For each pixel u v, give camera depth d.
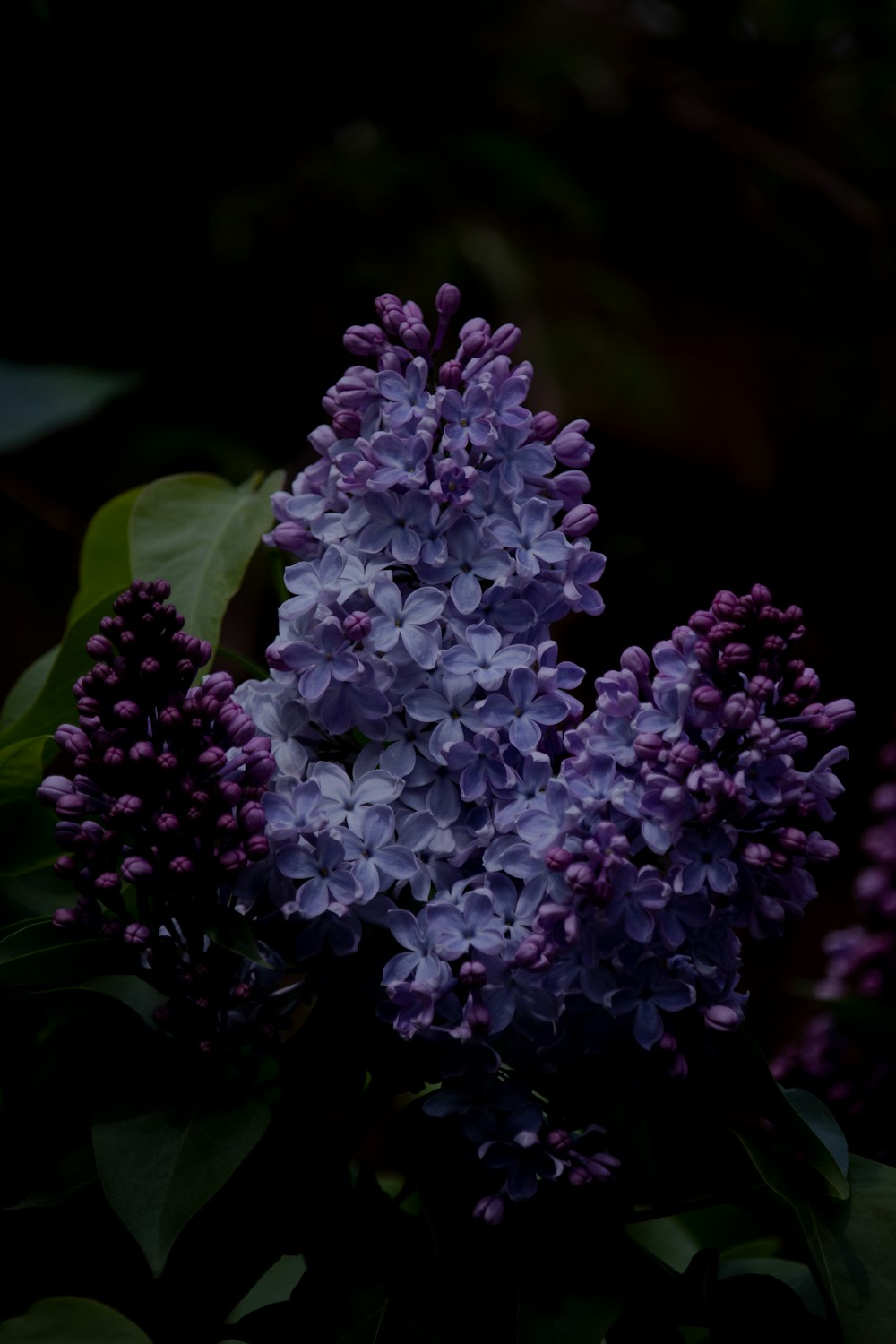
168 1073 0.87
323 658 0.87
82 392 1.53
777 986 2.03
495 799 0.87
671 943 0.85
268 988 0.88
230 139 1.97
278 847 0.86
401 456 0.87
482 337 0.89
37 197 1.92
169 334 2.00
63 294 1.97
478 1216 0.85
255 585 1.52
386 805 0.86
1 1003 0.89
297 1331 0.88
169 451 1.91
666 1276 0.88
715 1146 0.90
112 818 0.85
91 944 0.87
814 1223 0.87
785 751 0.85
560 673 0.87
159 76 1.89
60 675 0.94
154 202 1.96
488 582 0.89
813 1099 0.90
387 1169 1.18
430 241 1.99
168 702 0.87
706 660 0.86
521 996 0.86
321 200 1.99
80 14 1.81
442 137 2.06
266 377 2.01
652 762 0.85
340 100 2.03
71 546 1.88
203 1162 0.85
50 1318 0.85
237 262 1.97
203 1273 0.88
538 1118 0.86
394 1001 0.85
